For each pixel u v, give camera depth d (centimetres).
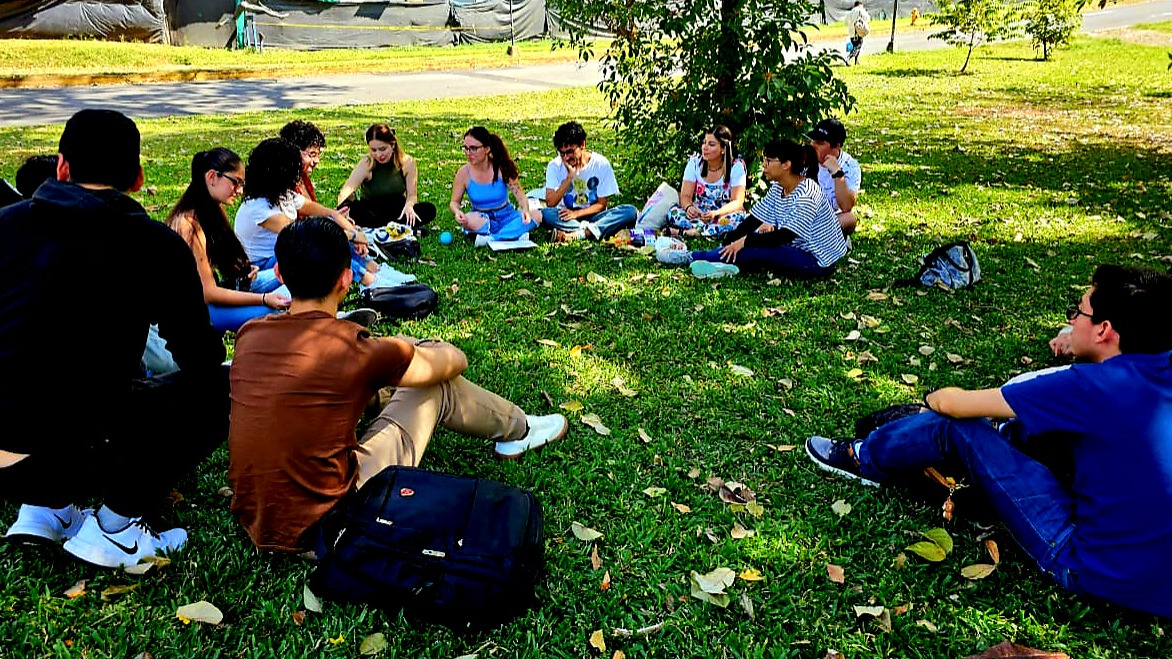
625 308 528
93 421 265
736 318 513
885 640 266
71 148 260
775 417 399
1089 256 635
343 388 272
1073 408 261
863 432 364
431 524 259
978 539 311
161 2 2173
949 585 290
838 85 757
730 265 589
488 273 588
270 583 282
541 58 2312
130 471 277
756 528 319
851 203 646
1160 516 250
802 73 729
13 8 2014
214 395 307
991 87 1670
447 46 2486
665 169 802
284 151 491
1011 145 1085
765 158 572
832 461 352
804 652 263
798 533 316
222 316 450
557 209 670
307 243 274
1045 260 625
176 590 280
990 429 296
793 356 463
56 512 294
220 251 441
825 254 576
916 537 314
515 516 267
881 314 521
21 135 1132
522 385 425
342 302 518
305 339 273
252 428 271
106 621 267
